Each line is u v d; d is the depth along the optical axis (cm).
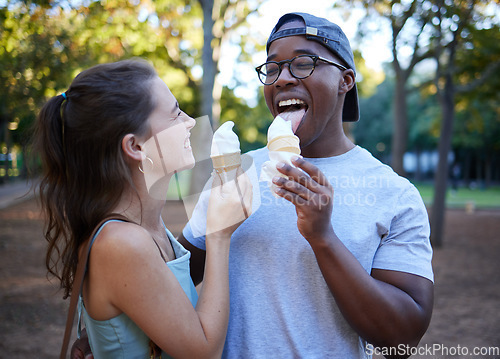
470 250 1000
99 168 135
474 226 1420
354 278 134
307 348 150
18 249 941
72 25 880
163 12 1548
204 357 128
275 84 160
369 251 153
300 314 152
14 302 578
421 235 158
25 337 470
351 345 153
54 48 803
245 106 2573
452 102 1034
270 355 151
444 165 1038
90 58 1005
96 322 130
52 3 762
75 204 137
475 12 930
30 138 150
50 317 529
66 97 140
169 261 148
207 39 1425
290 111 164
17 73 770
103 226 127
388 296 139
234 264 161
